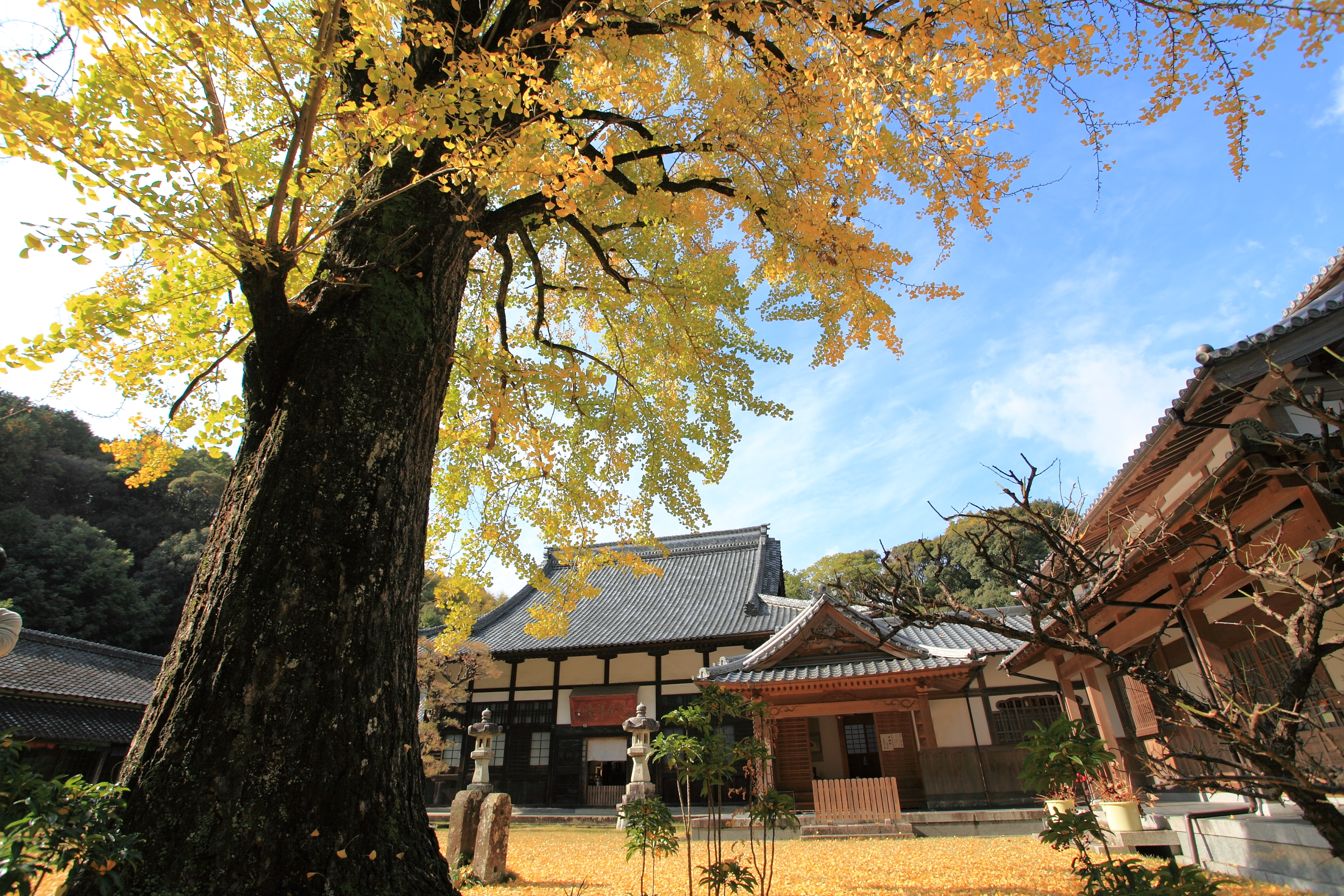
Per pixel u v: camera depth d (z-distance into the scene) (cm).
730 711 506
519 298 837
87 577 2830
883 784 1066
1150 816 717
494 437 627
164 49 275
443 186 334
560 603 840
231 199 288
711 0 423
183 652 302
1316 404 327
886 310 495
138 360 486
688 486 796
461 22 470
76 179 241
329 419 349
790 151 463
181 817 262
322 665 302
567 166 311
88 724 1708
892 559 498
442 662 1823
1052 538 396
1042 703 1334
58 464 3494
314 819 279
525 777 1853
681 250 732
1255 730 309
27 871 229
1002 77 357
